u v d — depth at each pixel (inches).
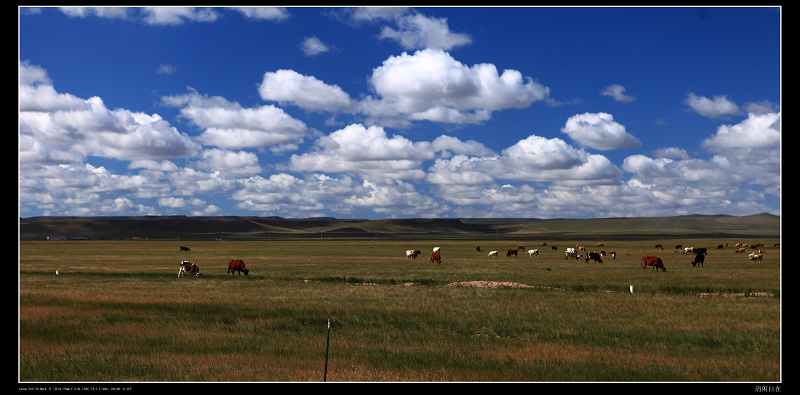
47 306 1267.2
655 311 1239.5
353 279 2106.3
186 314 1192.2
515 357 848.9
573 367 794.2
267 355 863.1
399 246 6697.8
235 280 2069.4
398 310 1246.3
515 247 6392.7
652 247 5979.3
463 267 2748.5
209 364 799.7
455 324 1107.9
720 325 1074.1
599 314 1203.9
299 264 3019.2
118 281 1993.1
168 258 3722.9
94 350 887.7
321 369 776.9
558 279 2060.8
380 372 759.1
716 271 2384.4
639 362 820.6
